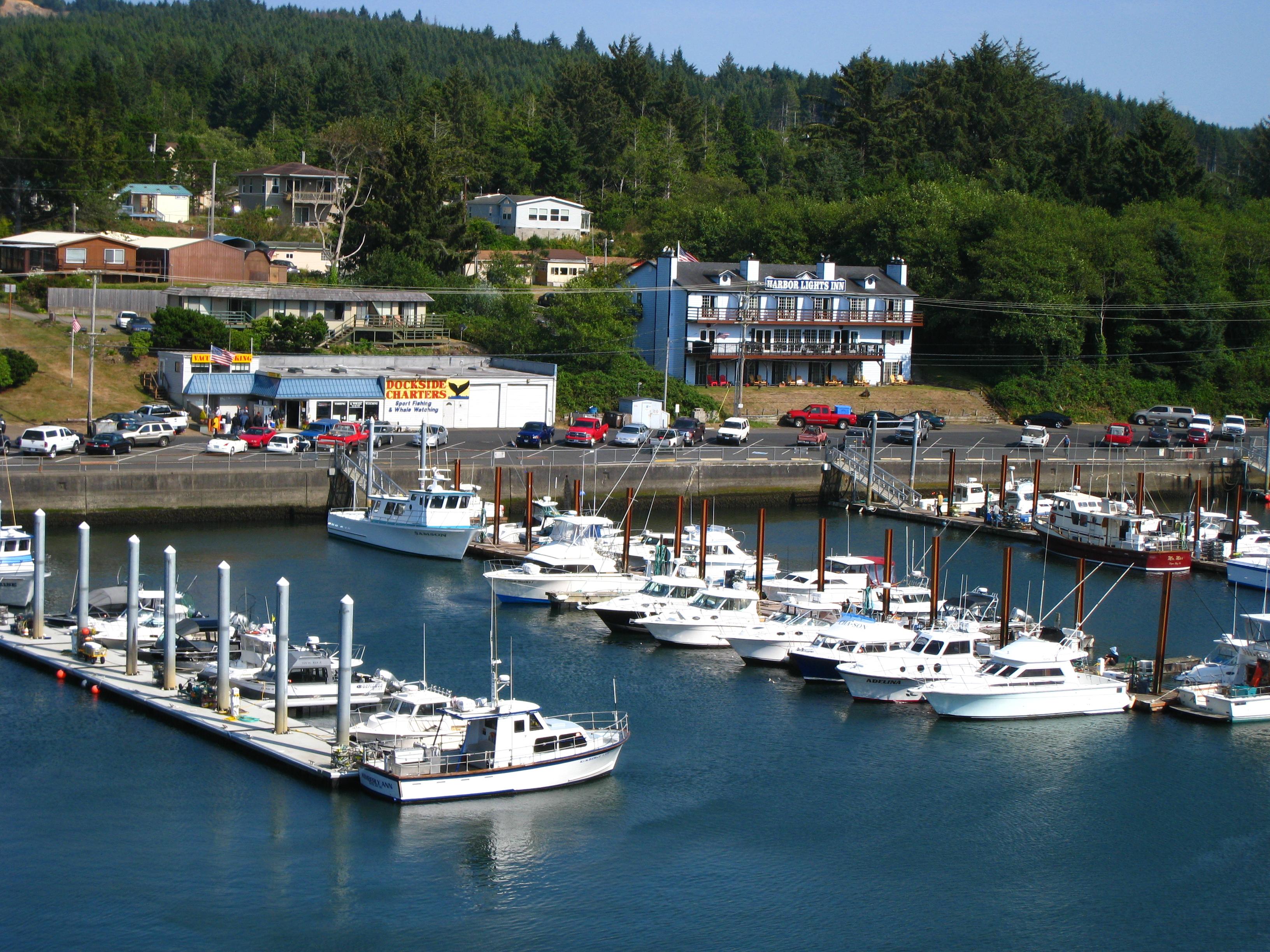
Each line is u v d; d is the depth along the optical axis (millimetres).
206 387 116188
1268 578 86562
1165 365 164500
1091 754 57750
